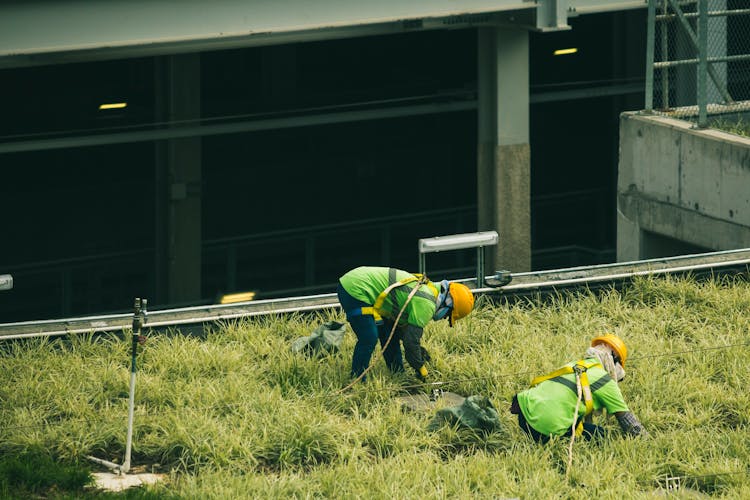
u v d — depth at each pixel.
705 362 26.88
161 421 23.34
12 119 68.19
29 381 24.84
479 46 50.41
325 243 67.25
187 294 53.22
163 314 28.28
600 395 22.48
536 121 79.75
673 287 30.83
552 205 69.94
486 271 52.16
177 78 51.47
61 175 67.81
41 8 38.12
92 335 27.23
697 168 38.88
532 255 56.84
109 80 72.75
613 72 66.25
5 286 25.94
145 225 68.50
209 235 68.81
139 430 23.17
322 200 72.69
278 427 23.11
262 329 28.00
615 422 24.00
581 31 80.00
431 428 23.69
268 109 70.94
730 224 37.91
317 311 29.05
